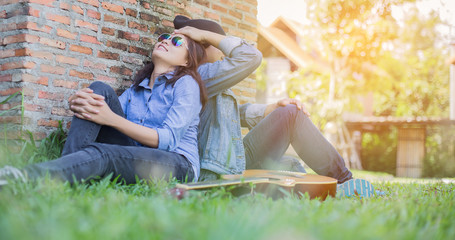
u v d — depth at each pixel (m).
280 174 2.72
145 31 3.38
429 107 18.94
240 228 1.21
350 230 1.25
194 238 1.11
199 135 2.83
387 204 2.09
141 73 2.96
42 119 2.79
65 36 2.91
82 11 3.00
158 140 2.45
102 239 1.06
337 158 3.01
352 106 12.73
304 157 3.06
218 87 2.90
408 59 13.47
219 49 3.00
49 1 2.84
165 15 3.53
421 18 12.06
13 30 2.80
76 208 1.45
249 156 3.08
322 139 3.00
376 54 11.09
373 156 15.98
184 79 2.69
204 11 3.86
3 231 1.06
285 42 14.39
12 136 2.69
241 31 4.21
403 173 14.46
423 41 12.96
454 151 14.08
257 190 2.23
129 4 3.27
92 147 2.12
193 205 1.64
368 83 12.40
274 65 13.95
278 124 2.98
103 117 2.30
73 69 2.95
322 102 12.00
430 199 2.43
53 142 2.75
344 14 10.73
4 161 2.15
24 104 2.72
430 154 14.37
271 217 1.39
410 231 1.40
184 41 2.87
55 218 1.26
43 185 1.73
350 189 2.81
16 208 1.39
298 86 12.35
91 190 1.90
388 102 19.36
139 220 1.29
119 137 2.53
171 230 1.14
